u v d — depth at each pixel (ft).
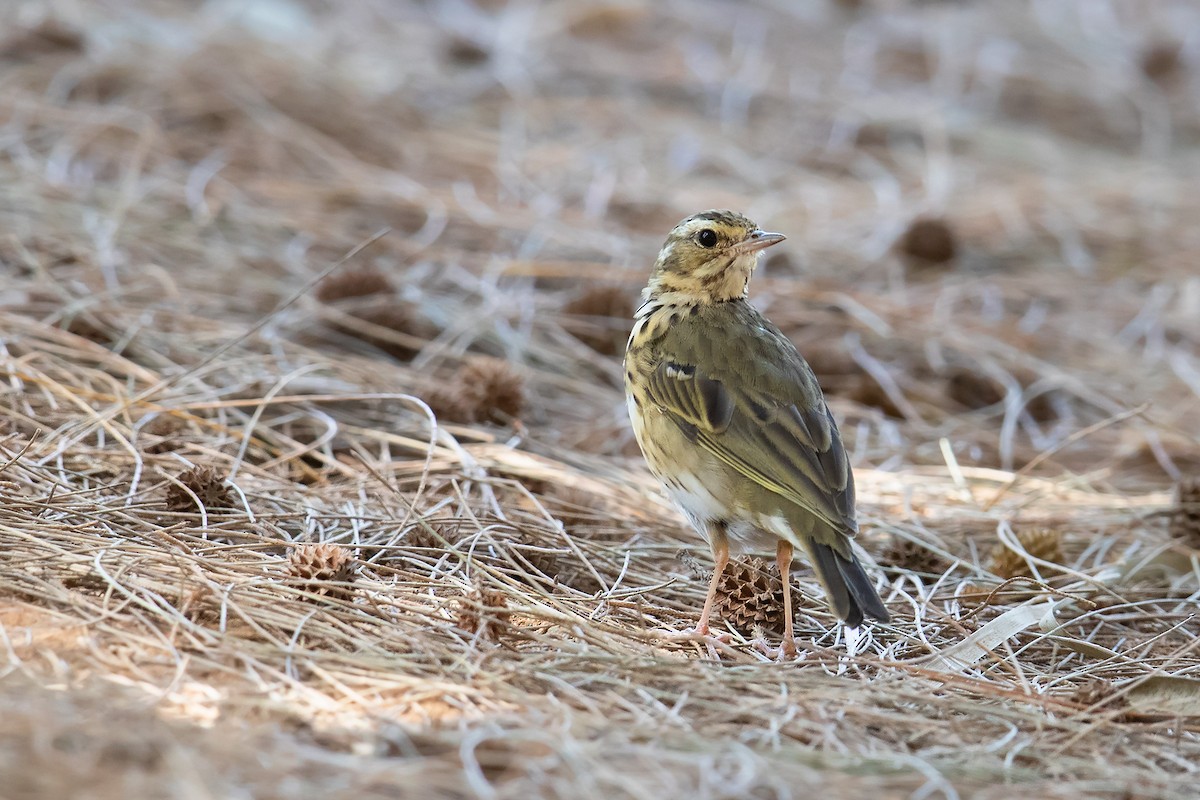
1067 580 39.06
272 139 68.80
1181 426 53.11
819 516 32.73
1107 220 72.90
